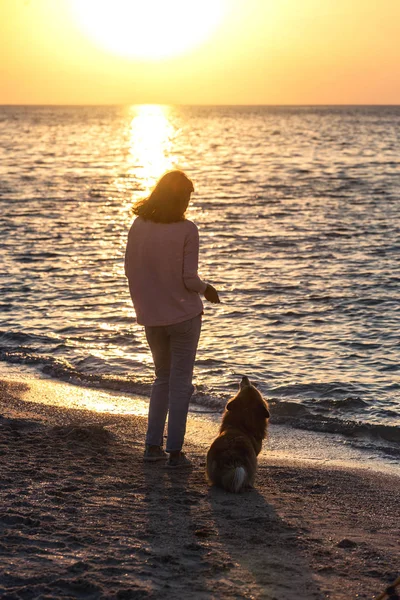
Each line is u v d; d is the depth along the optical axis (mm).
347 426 7176
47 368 9289
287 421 7391
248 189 36156
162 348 5309
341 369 9617
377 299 13938
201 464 5570
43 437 6145
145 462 5492
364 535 4246
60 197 33219
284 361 9984
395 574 3637
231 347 10672
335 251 19375
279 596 3344
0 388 8406
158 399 5461
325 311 13039
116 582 3365
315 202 30594
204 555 3768
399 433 7012
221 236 22047
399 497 5117
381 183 38125
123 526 4129
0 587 3260
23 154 64750
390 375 9344
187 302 5066
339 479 5512
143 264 5043
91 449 5824
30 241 21000
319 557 3834
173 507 4516
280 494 4988
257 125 153250
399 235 21781
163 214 4965
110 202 31641
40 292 14438
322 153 64250
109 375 8984
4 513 4207
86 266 17266
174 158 61438
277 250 19625
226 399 8023
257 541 4020
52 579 3363
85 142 88625
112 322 12062
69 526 4074
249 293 14539
